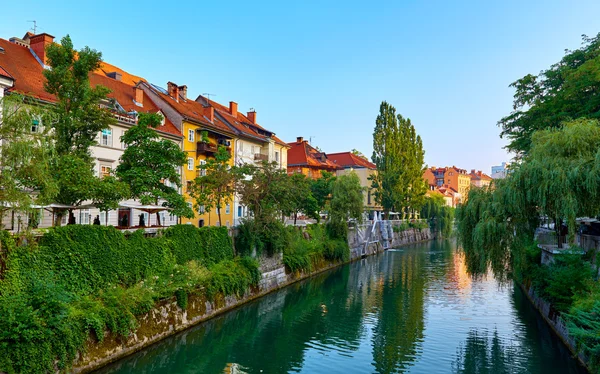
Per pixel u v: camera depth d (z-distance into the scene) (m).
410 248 66.00
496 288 33.62
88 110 20.14
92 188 17.97
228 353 19.19
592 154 18.84
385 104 66.50
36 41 29.56
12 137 13.63
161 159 22.75
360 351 19.38
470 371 16.67
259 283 29.66
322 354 19.03
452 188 132.00
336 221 46.66
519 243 20.83
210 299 23.20
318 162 72.25
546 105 29.44
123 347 16.62
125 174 22.11
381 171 66.94
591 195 17.55
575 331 13.89
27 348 12.30
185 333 20.55
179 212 23.09
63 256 16.06
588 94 26.91
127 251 19.36
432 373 16.67
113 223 30.30
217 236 27.23
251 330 22.67
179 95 43.28
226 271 25.58
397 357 18.45
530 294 28.00
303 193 38.03
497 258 21.16
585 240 23.52
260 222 31.00
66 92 20.03
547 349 18.97
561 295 19.59
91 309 15.58
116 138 30.05
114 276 18.33
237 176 29.95
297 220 54.50
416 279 38.03
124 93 35.03
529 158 21.73
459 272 42.06
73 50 20.62
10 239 14.31
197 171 37.94
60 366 13.41
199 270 23.17
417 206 72.69
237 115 52.00
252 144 47.78
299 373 16.83
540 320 23.59
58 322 13.50
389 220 66.50
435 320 24.23
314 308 27.50
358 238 53.03
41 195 14.84
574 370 16.48
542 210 19.58
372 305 28.27
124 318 16.61
